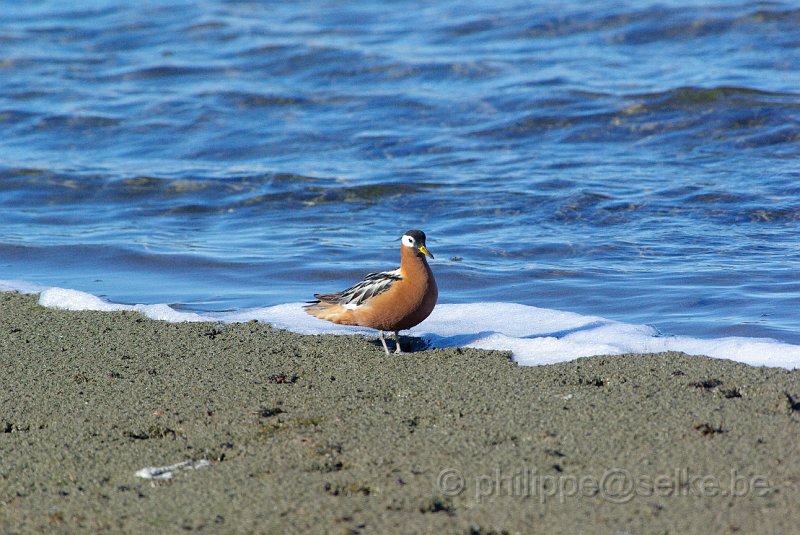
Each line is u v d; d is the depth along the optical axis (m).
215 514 7.32
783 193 18.84
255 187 21.73
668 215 18.22
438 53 30.97
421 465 7.95
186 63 32.00
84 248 17.84
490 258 16.48
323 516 7.18
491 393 9.57
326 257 16.91
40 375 10.77
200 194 21.64
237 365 10.87
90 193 21.97
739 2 32.03
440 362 10.74
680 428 8.33
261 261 16.78
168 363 11.03
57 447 8.78
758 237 16.73
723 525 6.72
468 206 19.58
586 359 10.45
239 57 32.12
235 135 25.78
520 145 23.69
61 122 27.38
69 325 12.77
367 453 8.27
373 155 23.77
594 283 14.85
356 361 10.91
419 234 10.85
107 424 9.27
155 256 17.23
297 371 10.63
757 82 25.86
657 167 21.19
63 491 7.90
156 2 41.03
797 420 8.37
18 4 41.78
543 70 28.58
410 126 25.52
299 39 33.62
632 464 7.71
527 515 7.03
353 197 20.80
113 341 11.96
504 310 13.16
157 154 24.97
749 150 21.94
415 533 6.87
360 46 32.19
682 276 14.90
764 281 14.41
